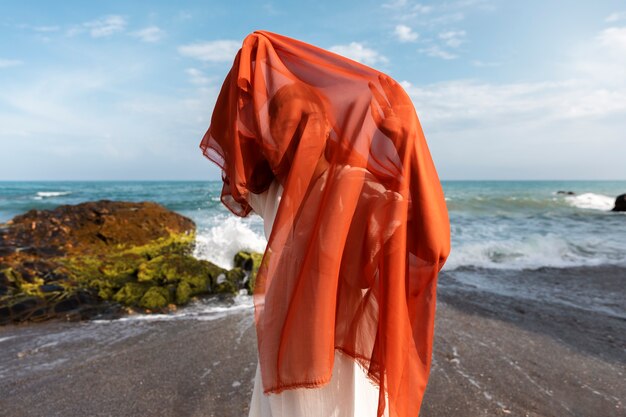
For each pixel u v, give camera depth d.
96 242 8.78
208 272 6.80
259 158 1.52
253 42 1.58
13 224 8.94
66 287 6.25
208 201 22.44
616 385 3.48
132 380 3.59
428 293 1.47
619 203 20.20
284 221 1.38
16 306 5.47
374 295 1.46
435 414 3.03
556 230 12.97
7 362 4.00
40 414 3.09
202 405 3.17
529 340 4.46
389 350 1.38
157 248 8.80
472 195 33.22
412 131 1.44
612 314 5.45
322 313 1.35
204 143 1.73
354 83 1.48
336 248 1.36
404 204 1.41
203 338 4.58
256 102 1.45
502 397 3.26
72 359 4.05
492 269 8.26
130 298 6.03
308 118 1.40
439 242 1.44
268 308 1.39
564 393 3.34
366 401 1.51
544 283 7.13
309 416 1.45
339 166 1.40
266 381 1.38
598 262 8.82
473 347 4.22
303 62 1.54
